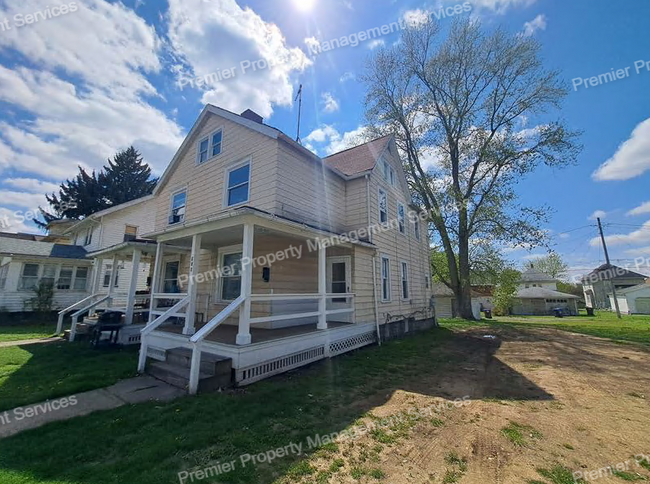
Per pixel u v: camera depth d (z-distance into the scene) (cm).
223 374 528
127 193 3209
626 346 983
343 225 1120
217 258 1029
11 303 1550
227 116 1042
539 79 1748
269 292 854
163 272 1280
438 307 3272
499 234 1894
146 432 357
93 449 318
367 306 996
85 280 1812
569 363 746
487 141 1912
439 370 674
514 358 805
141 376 603
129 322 948
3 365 686
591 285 4338
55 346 917
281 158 903
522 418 411
